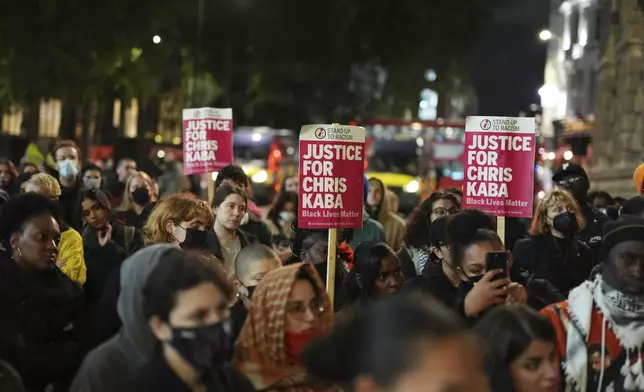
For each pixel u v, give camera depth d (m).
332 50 45.38
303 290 4.21
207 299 3.54
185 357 3.53
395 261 6.06
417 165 33.09
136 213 12.05
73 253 7.30
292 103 48.22
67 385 5.63
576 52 56.94
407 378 2.47
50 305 5.58
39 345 5.48
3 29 30.81
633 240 4.58
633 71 21.88
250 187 11.09
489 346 4.03
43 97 33.50
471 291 4.98
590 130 33.47
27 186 8.57
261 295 4.25
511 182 7.87
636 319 4.61
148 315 3.57
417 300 2.60
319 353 2.77
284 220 14.05
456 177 33.22
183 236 7.02
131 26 32.34
